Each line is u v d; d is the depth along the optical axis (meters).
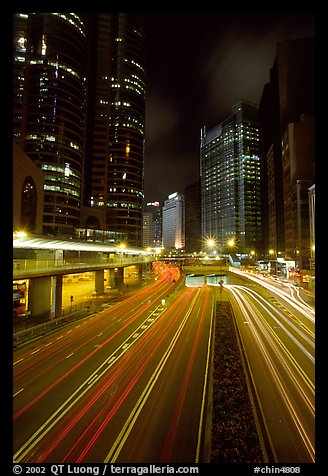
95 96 137.62
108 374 19.56
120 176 134.00
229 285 78.19
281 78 105.06
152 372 19.81
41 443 12.60
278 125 113.00
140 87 145.88
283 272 92.88
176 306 45.88
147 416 14.52
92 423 14.02
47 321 34.66
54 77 101.00
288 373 19.72
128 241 130.62
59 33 103.12
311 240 66.44
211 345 25.28
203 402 15.77
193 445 12.28
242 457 10.68
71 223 103.88
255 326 32.81
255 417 13.16
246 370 19.25
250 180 192.25
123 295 58.72
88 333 29.78
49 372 19.97
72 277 88.50
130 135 138.00
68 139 103.50
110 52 142.88
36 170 66.88
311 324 33.91
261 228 190.50
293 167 86.62
